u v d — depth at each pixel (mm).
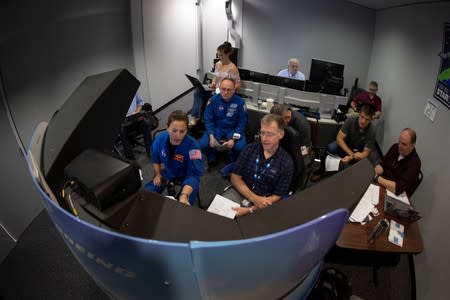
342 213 504
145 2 4426
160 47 5102
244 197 2135
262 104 3607
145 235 625
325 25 5656
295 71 4367
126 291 593
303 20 5727
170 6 5137
